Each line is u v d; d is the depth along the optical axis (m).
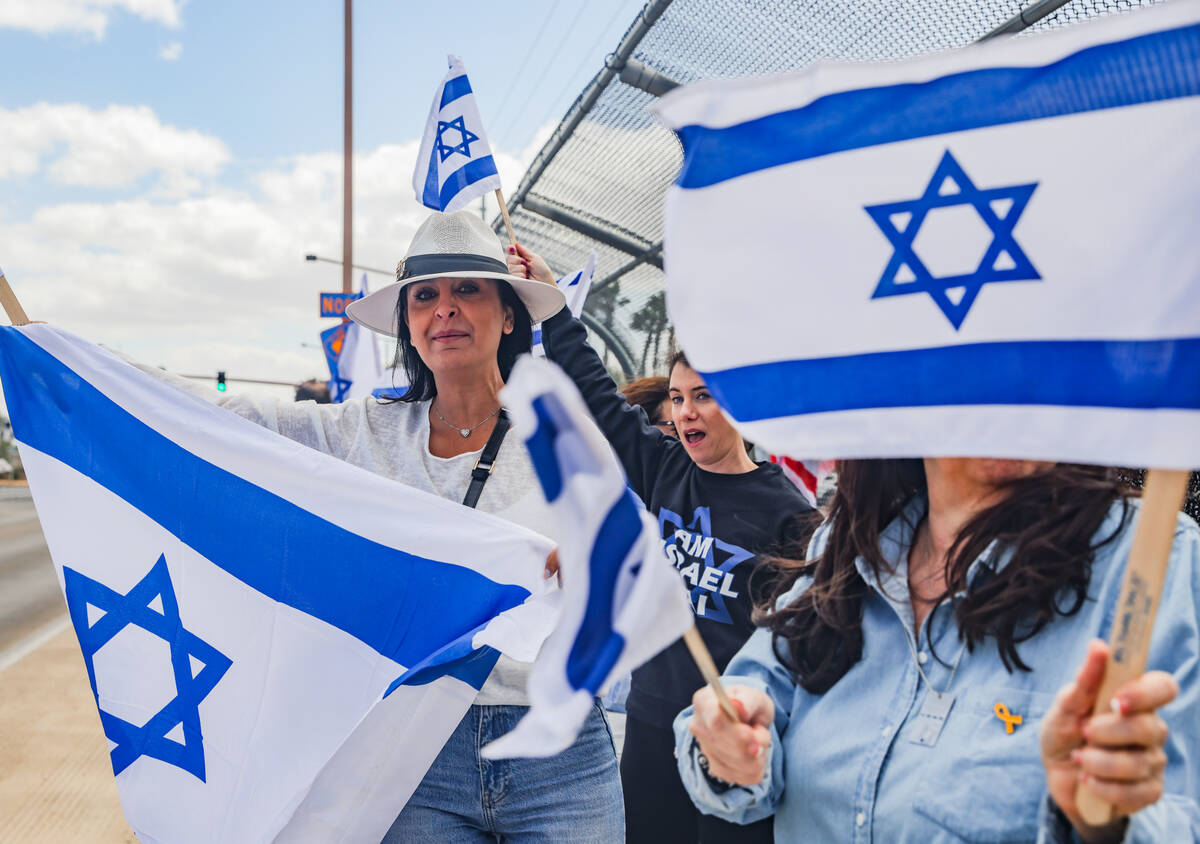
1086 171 1.12
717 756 1.35
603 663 1.13
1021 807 1.15
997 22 3.23
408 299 2.45
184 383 2.44
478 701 2.15
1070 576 1.20
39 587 13.12
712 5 3.90
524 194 6.71
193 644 2.21
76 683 6.84
